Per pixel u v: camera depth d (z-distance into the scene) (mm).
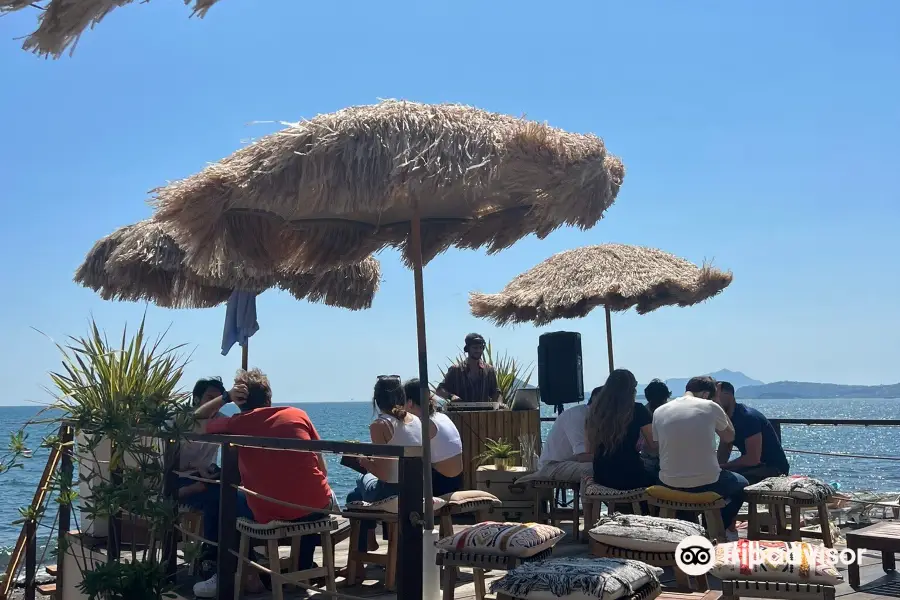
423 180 3729
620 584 3268
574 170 3953
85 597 5961
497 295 8398
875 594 4770
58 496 5695
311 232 5062
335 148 3727
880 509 7168
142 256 6539
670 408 5434
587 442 6223
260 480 4621
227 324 7473
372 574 5453
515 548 3768
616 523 4211
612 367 8297
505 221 5215
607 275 7727
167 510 4941
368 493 5469
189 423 4988
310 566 5141
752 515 5785
